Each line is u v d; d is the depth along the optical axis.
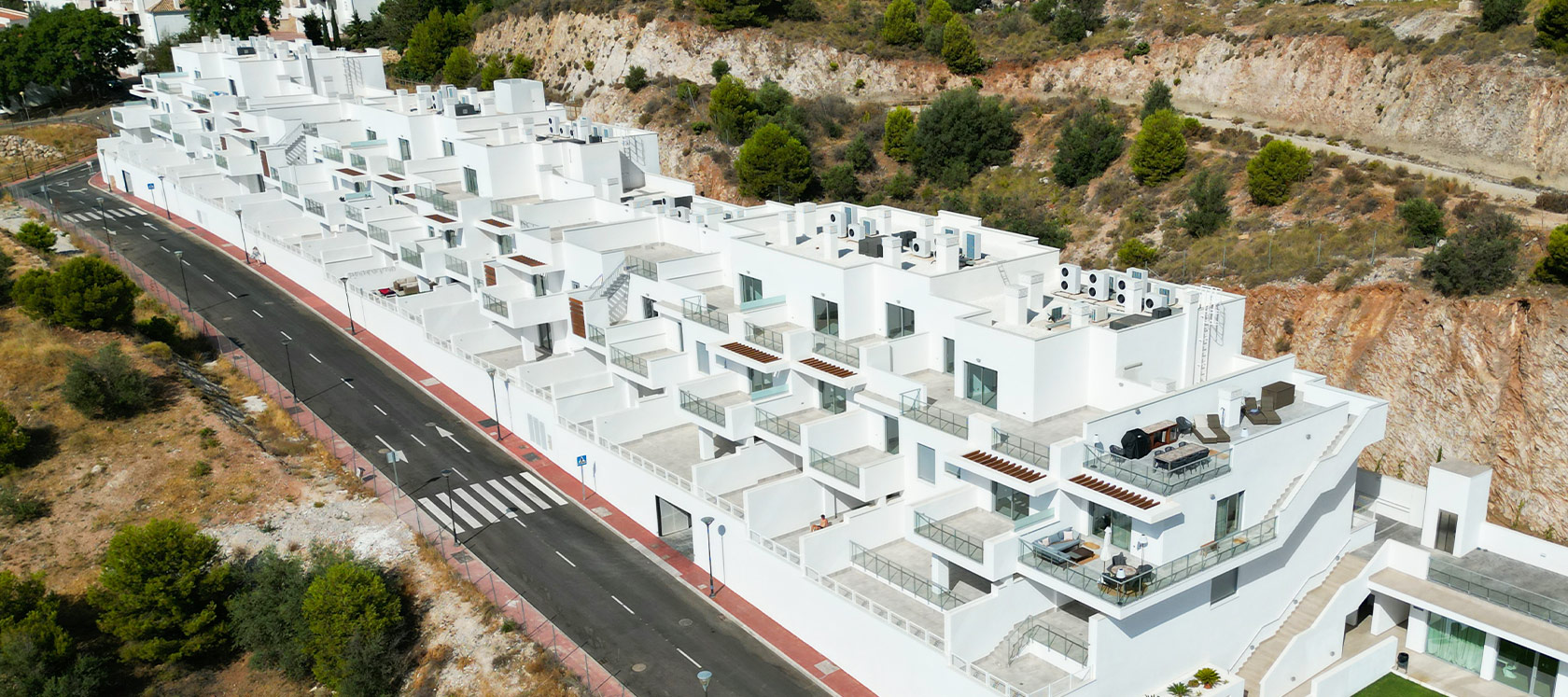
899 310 53.78
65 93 139.50
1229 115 106.75
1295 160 86.38
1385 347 71.50
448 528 56.94
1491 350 67.19
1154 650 42.31
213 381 71.88
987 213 99.62
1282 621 47.53
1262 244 82.81
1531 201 78.88
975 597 45.25
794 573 47.84
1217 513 42.59
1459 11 97.56
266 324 81.25
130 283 76.19
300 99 103.56
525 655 47.72
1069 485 41.88
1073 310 47.28
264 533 56.31
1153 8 122.06
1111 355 46.38
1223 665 45.50
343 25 161.62
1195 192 88.88
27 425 63.06
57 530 56.69
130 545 49.91
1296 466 45.31
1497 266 68.19
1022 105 114.44
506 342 72.75
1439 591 47.06
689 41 126.88
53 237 89.88
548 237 69.75
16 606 49.41
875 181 108.88
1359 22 101.94
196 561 50.84
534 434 64.81
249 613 50.53
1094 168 99.69
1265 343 77.25
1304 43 103.44
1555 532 63.62
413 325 74.31
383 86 109.00
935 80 121.88
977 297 53.12
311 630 49.03
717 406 55.12
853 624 45.50
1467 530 48.47
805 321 56.94
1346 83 98.94
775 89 117.06
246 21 147.88
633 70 125.06
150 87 119.56
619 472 57.81
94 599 50.16
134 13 159.62
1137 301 50.06
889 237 56.88
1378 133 94.88
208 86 106.88
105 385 64.38
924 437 47.81
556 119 86.31
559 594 51.81
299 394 70.94
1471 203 78.75
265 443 64.44
